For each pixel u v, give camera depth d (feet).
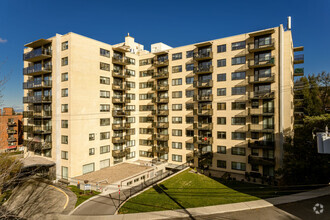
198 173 112.98
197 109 124.06
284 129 103.24
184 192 87.71
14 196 81.92
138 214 68.85
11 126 161.79
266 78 103.50
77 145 106.11
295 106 160.25
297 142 83.15
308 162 75.36
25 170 102.89
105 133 121.29
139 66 148.05
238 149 111.96
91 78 113.80
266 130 102.37
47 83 113.50
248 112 107.86
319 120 103.19
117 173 109.40
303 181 81.35
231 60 114.21
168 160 135.03
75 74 105.60
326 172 70.49
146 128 144.36
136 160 144.25
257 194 81.82
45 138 115.96
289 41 102.89
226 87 115.55
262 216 63.41
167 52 136.05
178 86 131.75
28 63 128.36
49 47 114.42
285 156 86.99
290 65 103.04
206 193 85.76
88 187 89.56
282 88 102.22
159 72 139.13
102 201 81.25
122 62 128.47
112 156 124.67
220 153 117.19
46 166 108.78
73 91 104.53
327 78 157.48
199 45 121.19
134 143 143.95
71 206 76.48
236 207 70.49
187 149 128.06
